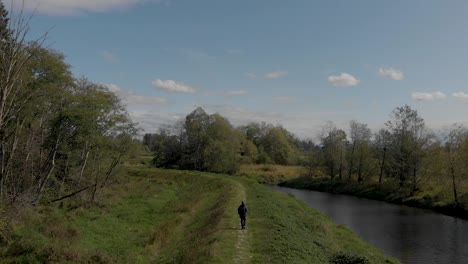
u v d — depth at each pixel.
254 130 143.75
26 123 34.47
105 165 50.59
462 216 48.09
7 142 31.33
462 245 33.12
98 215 33.53
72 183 45.44
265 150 125.69
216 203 37.72
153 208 39.41
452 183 57.50
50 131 38.69
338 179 90.38
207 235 23.95
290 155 124.69
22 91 29.09
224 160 92.50
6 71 20.48
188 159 98.56
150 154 129.00
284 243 21.11
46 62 34.56
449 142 61.25
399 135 73.69
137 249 23.88
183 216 33.94
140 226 30.88
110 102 43.62
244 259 18.47
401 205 59.12
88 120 39.31
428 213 50.69
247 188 53.94
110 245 24.59
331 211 51.62
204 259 18.14
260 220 27.95
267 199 40.97
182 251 21.31
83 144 42.28
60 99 37.62
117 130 45.53
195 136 97.06
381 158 80.88
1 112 20.67
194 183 63.28
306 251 20.55
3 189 31.31
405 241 34.47
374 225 41.81
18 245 20.45
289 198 49.78
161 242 25.20
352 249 27.53
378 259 25.86
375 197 69.19
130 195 48.81
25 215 27.44
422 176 67.31
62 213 33.41
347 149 91.88
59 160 42.47
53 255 19.61
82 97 39.09
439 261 28.47
